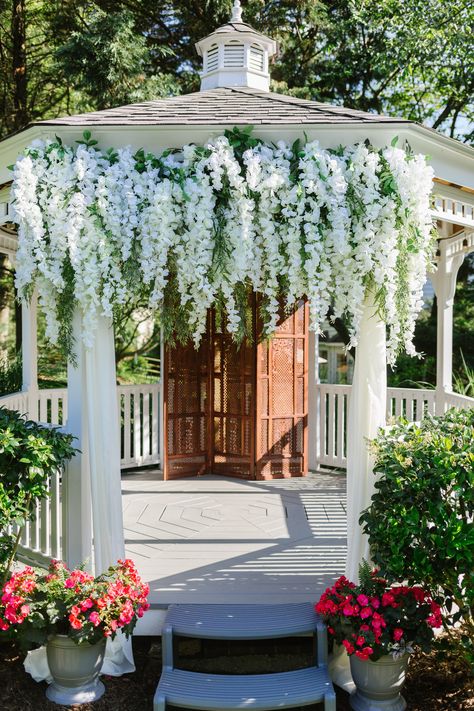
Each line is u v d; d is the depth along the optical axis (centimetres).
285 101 426
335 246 348
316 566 448
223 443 738
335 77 1223
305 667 353
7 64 1229
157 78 1046
